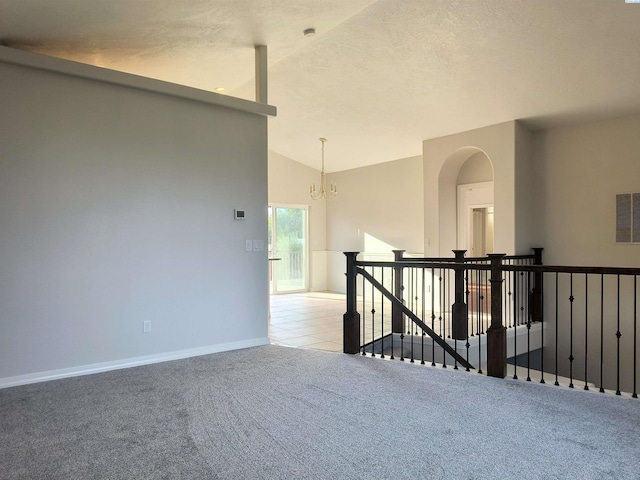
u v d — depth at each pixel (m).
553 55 4.36
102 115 3.69
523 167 5.99
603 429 2.51
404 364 3.89
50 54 3.91
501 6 3.86
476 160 6.88
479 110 5.72
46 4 2.92
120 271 3.77
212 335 4.29
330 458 2.18
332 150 8.46
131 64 4.48
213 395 3.09
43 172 3.44
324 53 5.08
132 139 3.84
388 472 2.05
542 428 2.52
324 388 3.23
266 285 4.69
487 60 4.64
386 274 8.62
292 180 9.49
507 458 2.18
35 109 3.41
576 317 5.80
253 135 4.59
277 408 2.84
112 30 3.49
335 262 9.84
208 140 4.28
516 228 5.86
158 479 2.00
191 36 3.85
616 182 5.47
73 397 3.05
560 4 3.71
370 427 2.54
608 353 5.51
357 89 5.82
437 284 7.27
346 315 4.31
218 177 4.34
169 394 3.11
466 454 2.22
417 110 6.05
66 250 3.53
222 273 4.36
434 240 6.88
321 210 10.00
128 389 3.21
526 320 5.93
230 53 4.47
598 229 5.62
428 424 2.58
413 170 8.11
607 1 3.59
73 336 3.55
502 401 2.96
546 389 3.21
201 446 2.32
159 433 2.47
